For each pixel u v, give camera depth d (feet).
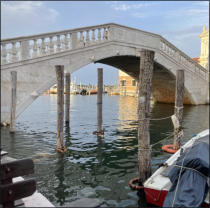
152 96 98.89
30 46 43.16
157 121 52.39
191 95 79.41
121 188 19.75
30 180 11.14
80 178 21.71
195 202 14.69
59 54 45.98
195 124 49.47
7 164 10.83
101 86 38.96
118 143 33.88
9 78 41.34
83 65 49.47
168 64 68.08
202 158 16.43
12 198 10.55
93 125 48.06
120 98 126.41
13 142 33.83
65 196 18.39
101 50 51.78
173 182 16.33
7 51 41.16
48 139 35.88
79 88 199.82
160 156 28.04
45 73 44.83
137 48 58.34
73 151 29.96
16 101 42.09
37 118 58.08
